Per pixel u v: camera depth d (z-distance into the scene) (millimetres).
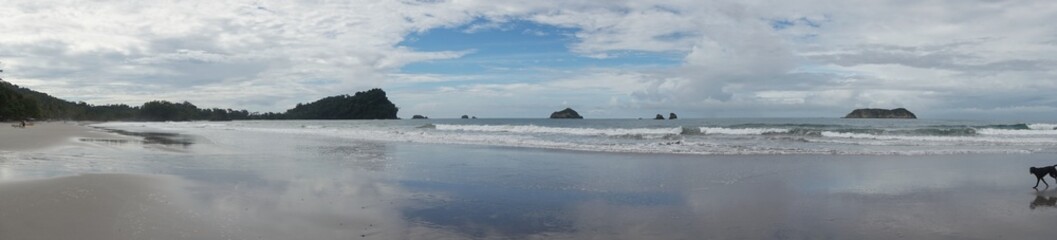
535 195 9781
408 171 13547
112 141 26766
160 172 12297
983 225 7344
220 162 15469
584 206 8711
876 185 11203
